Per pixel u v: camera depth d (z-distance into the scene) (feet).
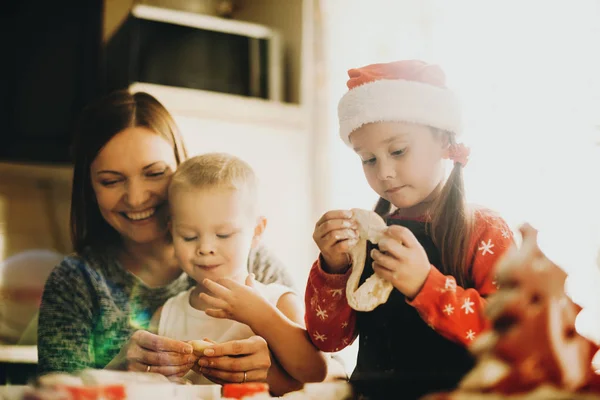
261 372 2.48
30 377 3.03
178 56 3.57
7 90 3.61
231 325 2.64
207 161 2.77
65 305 2.85
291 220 3.41
